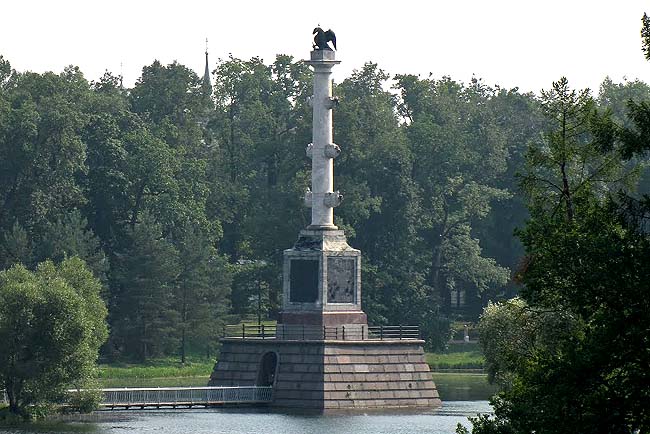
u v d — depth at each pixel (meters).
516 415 116.44
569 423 108.81
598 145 119.19
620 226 114.94
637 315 108.06
